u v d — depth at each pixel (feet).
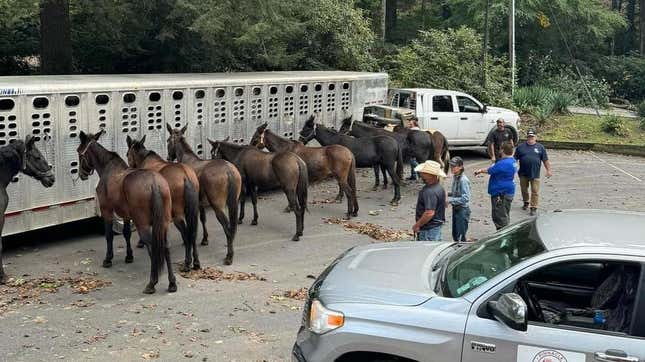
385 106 62.49
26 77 42.27
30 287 30.40
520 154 47.24
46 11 58.18
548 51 118.21
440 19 140.26
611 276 16.33
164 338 24.61
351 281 17.42
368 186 56.24
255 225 43.04
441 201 30.42
